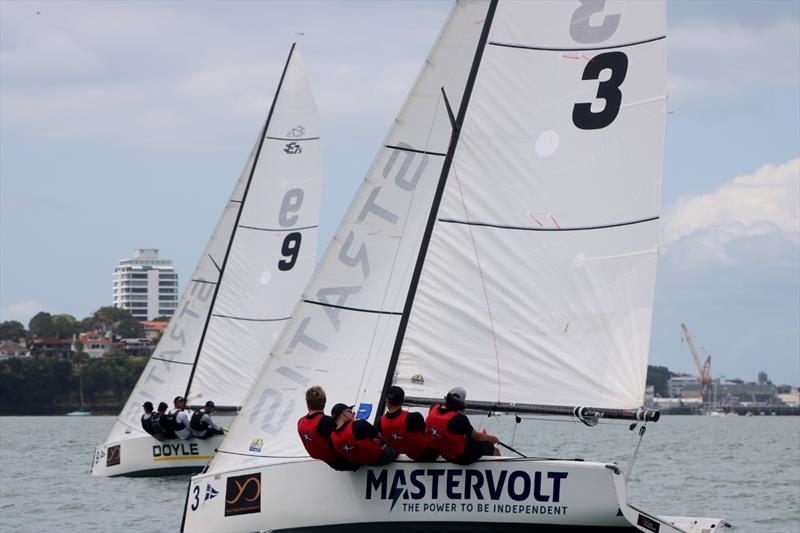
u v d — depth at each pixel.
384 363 51.53
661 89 46.72
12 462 126.00
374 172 52.72
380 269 52.25
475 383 48.09
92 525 65.31
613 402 46.28
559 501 44.12
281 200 99.00
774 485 95.12
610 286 46.81
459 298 48.41
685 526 52.75
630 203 46.84
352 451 45.62
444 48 53.03
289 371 52.22
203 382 100.06
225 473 50.38
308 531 47.94
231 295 99.69
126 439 96.50
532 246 47.84
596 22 47.62
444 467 45.66
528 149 48.12
